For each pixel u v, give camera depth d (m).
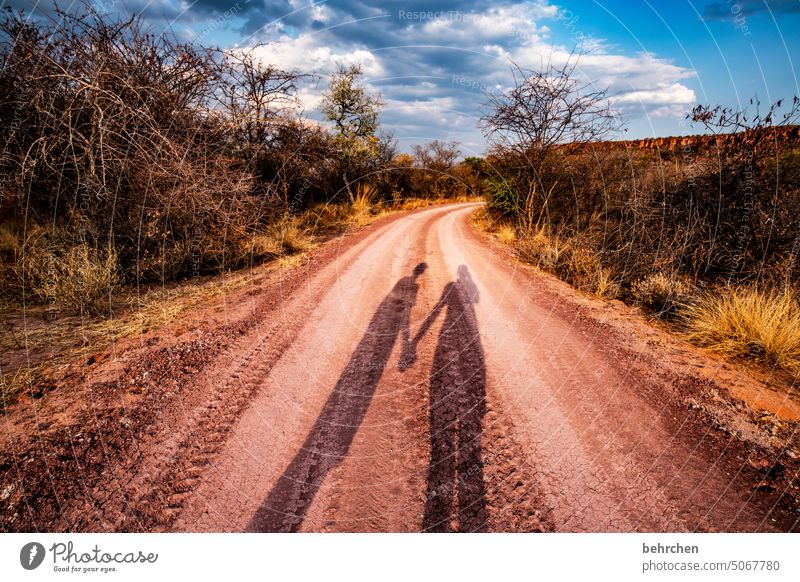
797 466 2.21
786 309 3.51
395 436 2.53
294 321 4.33
